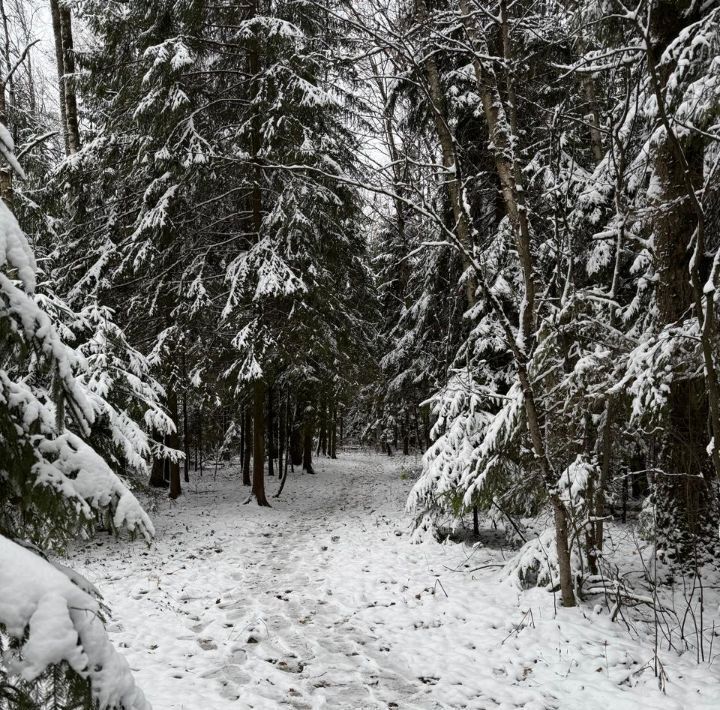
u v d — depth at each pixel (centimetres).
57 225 1323
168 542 955
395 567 759
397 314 1897
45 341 199
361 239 1520
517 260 891
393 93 892
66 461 212
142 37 1156
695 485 575
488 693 420
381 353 1914
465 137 1041
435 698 414
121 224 1313
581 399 552
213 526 1091
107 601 627
